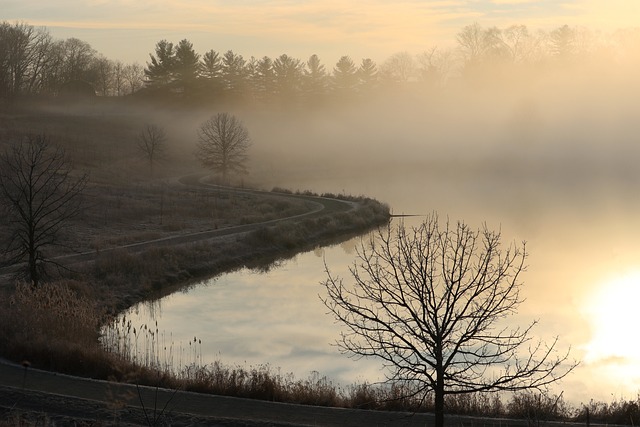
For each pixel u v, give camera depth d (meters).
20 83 144.75
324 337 32.00
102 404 19.86
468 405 21.05
